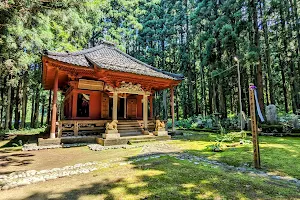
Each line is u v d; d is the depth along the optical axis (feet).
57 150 24.30
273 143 26.27
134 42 93.25
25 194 10.39
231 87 64.64
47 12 27.37
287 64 63.31
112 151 23.32
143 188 10.89
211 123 55.11
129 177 12.87
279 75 79.25
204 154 20.42
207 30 61.72
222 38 51.75
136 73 31.48
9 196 10.17
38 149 24.90
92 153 22.15
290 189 10.57
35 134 45.88
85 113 36.63
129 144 28.48
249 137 33.50
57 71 28.91
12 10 24.97
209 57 57.36
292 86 62.90
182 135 40.29
